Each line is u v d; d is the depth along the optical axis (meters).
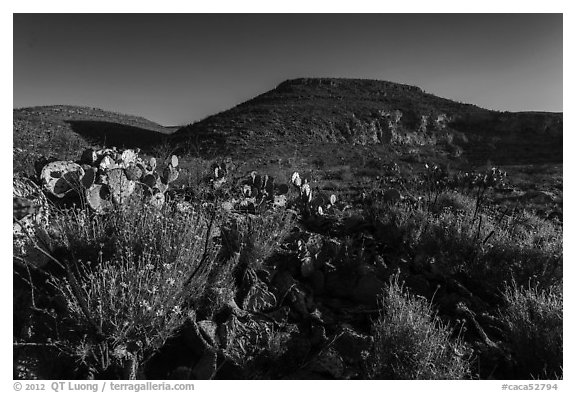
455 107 88.56
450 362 3.33
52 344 2.79
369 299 4.34
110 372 2.89
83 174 4.48
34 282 3.36
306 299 4.14
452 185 11.34
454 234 5.42
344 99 84.00
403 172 23.17
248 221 4.64
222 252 4.17
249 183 6.26
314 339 3.62
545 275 4.73
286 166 25.73
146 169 5.55
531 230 6.92
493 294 4.77
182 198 5.33
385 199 6.89
